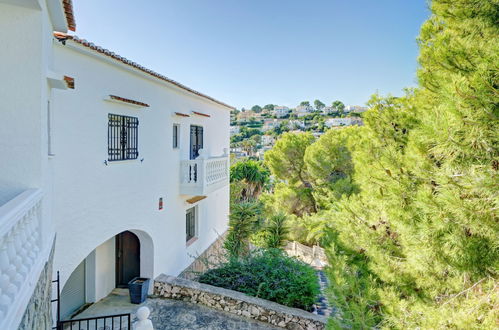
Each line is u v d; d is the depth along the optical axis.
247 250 12.66
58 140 6.02
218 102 14.73
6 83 3.44
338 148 17.36
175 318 8.21
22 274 2.57
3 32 3.43
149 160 9.39
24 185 3.49
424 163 5.00
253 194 27.12
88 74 6.83
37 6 3.46
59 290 5.63
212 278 9.94
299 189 20.42
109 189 7.62
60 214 6.11
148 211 9.34
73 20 5.04
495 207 3.48
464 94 3.41
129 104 8.12
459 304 4.18
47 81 4.41
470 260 4.05
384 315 5.11
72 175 6.42
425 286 4.99
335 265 6.02
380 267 5.72
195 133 13.16
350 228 6.62
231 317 8.34
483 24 4.37
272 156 21.48
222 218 17.25
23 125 3.49
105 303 9.04
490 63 3.46
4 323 1.94
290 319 7.90
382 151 6.42
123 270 10.34
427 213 4.63
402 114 6.70
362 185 6.95
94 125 7.06
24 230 2.84
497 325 3.41
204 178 11.26
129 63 7.84
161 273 10.12
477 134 3.47
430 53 5.08
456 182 3.85
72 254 6.44
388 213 5.73
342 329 5.46
